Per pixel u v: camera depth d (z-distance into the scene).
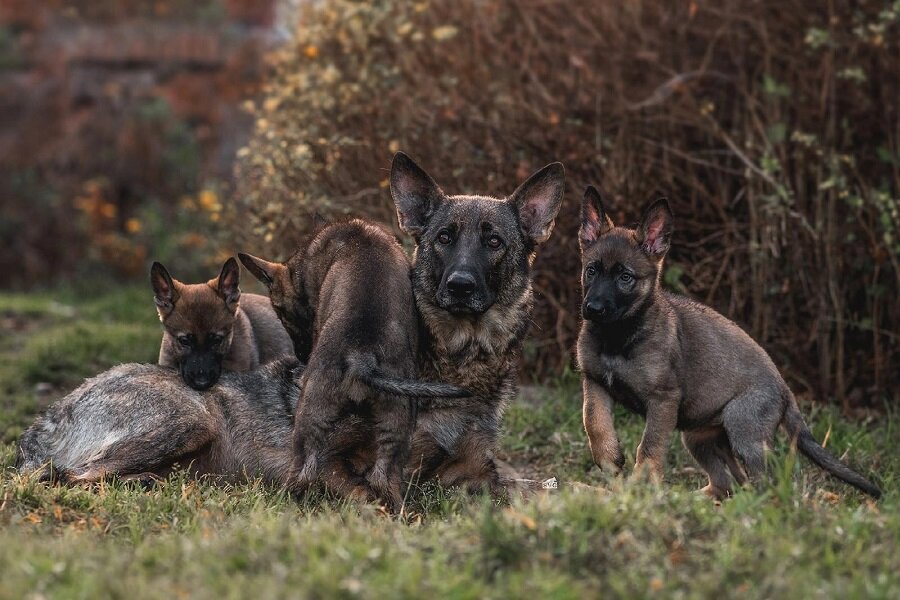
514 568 6.00
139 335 15.51
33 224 24.28
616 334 9.11
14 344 16.14
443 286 8.46
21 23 27.97
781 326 12.47
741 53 13.00
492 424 8.99
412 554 6.11
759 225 12.29
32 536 6.78
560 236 12.57
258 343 12.04
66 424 9.27
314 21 14.84
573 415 11.46
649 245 9.37
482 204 8.89
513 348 8.99
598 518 6.52
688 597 5.67
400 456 8.20
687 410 9.33
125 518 7.39
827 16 12.85
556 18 13.80
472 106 12.99
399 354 8.22
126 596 5.48
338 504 8.19
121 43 26.31
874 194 11.62
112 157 24.80
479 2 13.73
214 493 8.28
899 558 6.19
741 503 6.92
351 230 9.20
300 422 8.16
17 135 25.61
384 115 13.20
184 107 25.28
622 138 12.70
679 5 13.38
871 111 12.75
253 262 9.65
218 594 5.55
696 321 9.47
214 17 27.16
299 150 12.52
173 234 22.88
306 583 5.61
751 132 12.70
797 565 6.09
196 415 9.04
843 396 11.95
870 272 12.40
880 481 9.31
